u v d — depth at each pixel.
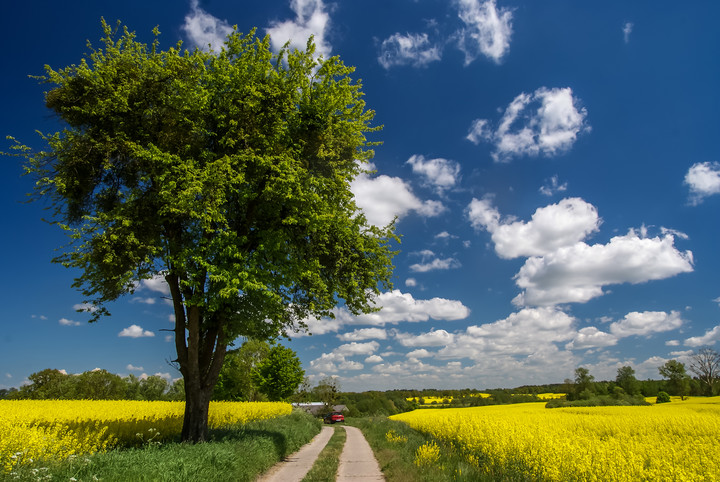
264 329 14.15
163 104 13.09
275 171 13.20
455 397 109.00
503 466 11.30
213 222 13.12
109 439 11.88
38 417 15.71
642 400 59.31
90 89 12.23
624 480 8.61
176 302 13.78
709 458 10.60
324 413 62.34
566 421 23.20
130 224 11.62
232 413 25.27
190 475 7.93
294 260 13.88
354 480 10.65
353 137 16.11
